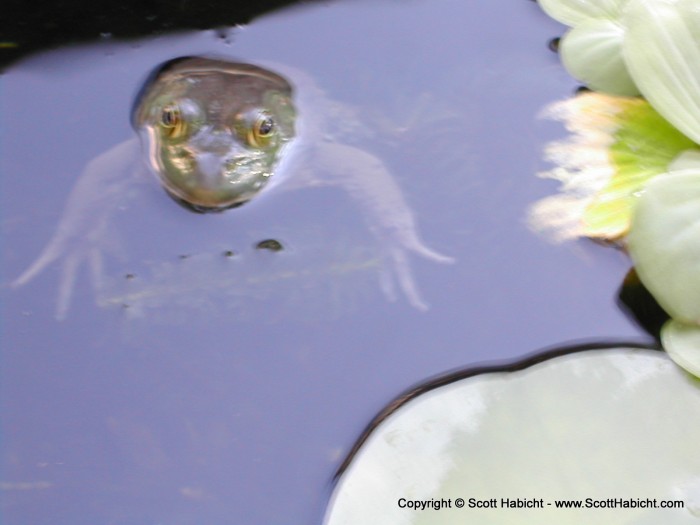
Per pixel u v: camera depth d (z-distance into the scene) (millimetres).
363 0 861
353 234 814
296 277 805
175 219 818
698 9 812
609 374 779
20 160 823
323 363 790
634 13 817
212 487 772
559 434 769
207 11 859
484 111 833
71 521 769
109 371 790
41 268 807
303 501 770
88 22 856
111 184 820
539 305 797
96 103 836
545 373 779
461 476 764
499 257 807
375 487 763
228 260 808
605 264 804
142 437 780
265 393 785
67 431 780
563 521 758
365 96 839
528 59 845
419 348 791
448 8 860
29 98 837
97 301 801
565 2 850
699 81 809
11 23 854
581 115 829
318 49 851
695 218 788
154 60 848
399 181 822
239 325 797
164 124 830
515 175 820
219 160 821
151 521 769
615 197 812
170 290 803
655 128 823
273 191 826
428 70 844
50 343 793
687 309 786
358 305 800
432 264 807
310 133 833
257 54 850
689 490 761
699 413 771
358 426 778
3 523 769
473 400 775
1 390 786
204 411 783
